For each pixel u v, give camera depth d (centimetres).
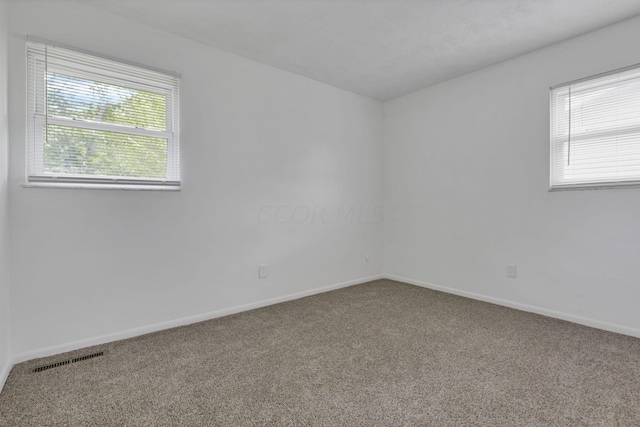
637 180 233
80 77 218
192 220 265
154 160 248
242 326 257
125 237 233
